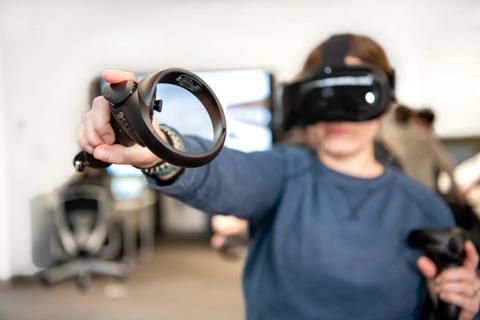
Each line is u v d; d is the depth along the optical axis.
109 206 4.08
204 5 4.96
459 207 1.67
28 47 4.38
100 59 4.84
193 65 5.02
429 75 4.68
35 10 4.38
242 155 0.72
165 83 0.44
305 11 4.84
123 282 4.20
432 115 2.40
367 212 0.79
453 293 0.75
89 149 0.48
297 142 1.42
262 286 0.79
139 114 0.41
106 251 4.16
